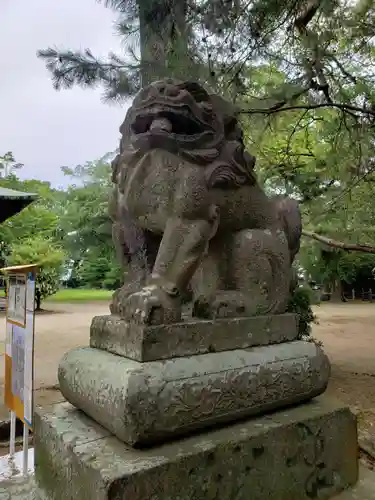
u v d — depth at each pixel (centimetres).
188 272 116
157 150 120
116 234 133
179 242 117
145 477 86
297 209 149
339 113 369
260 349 121
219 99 134
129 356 105
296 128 421
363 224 377
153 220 123
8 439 268
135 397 93
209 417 103
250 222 136
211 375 105
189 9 272
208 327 113
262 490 104
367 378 437
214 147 125
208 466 95
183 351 107
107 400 99
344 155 359
